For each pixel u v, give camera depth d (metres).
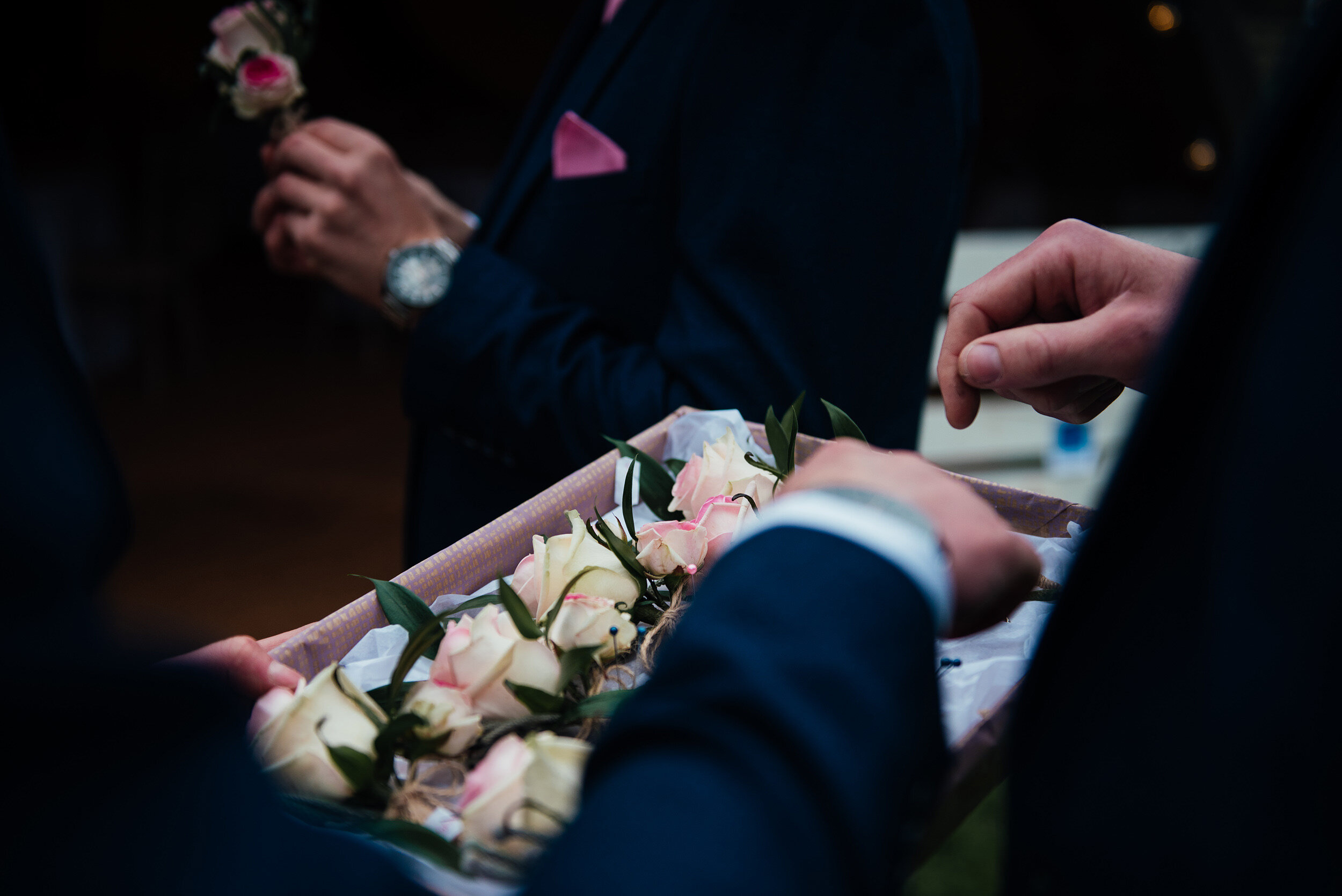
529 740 0.52
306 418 3.66
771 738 0.44
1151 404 0.47
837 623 0.47
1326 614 0.42
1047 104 4.34
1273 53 4.12
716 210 0.84
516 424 0.89
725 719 0.45
